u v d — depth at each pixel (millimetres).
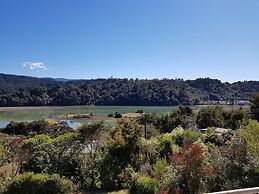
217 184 9789
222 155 10414
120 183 12969
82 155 13453
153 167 12531
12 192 11078
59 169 12844
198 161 9906
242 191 5848
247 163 9891
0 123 66062
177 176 10109
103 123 14469
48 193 11320
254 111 40875
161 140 15422
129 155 14164
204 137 19344
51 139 13492
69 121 67562
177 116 39625
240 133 10867
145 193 11195
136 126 14766
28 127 40438
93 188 12945
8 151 12656
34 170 12539
